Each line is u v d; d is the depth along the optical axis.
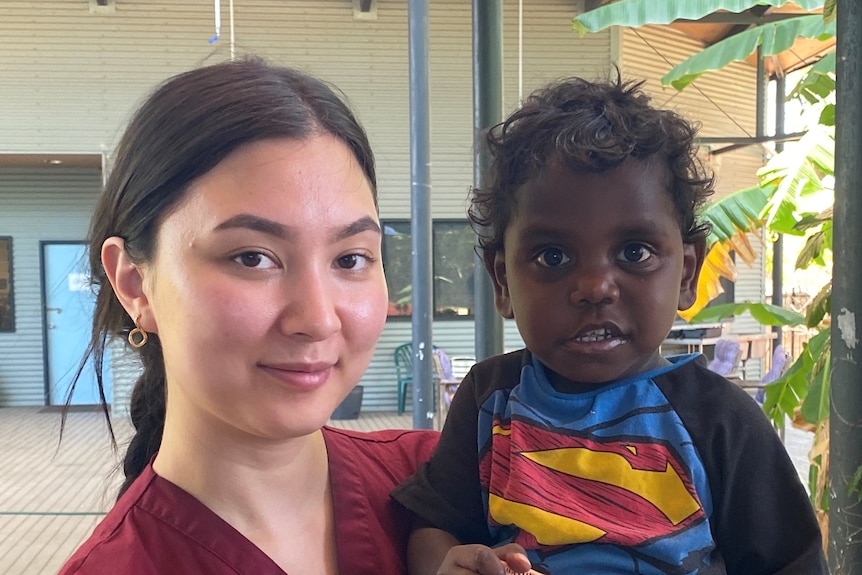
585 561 0.94
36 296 9.09
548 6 8.16
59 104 7.87
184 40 7.94
